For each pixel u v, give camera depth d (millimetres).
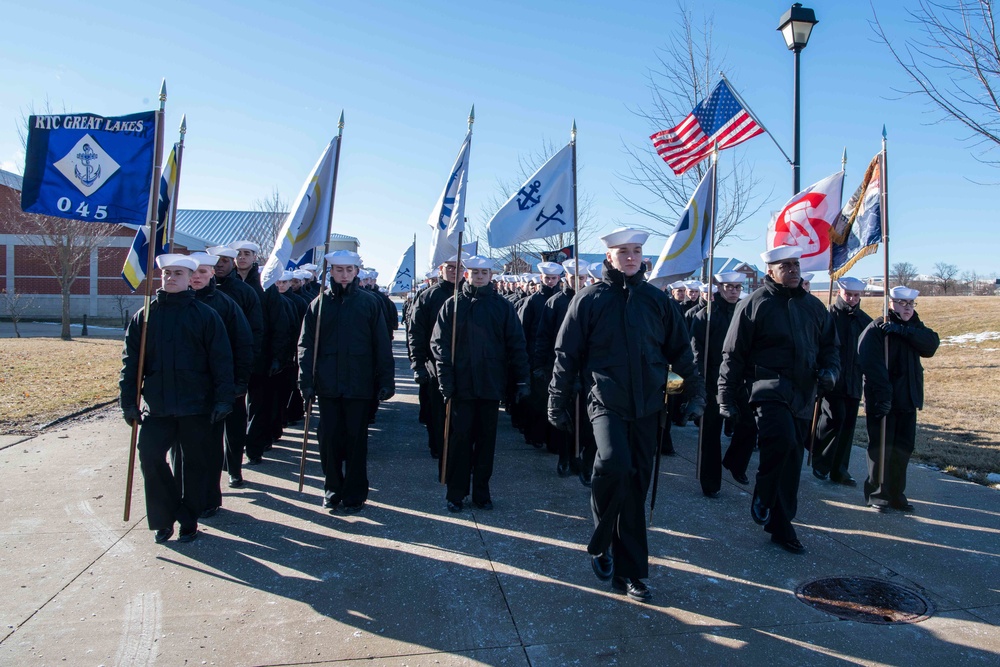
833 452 6402
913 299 5426
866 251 6133
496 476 6609
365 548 4711
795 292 4883
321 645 3455
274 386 7172
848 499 5902
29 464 6652
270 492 5957
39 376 12461
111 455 7008
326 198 6141
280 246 6125
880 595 4051
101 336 23578
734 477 6402
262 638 3516
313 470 6699
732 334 4992
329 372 5328
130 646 3420
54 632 3543
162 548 4668
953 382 12438
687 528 5168
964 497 5949
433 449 7344
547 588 4117
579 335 4031
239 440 6051
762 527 5195
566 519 5328
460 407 5441
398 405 10984
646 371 3955
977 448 7547
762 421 4805
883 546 4816
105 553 4570
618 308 3994
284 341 6758
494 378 5434
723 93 7582
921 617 3781
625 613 3814
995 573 4367
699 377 4125
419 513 5449
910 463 7094
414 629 3627
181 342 4680
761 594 4059
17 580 4145
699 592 4082
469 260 5551
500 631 3613
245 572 4305
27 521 5129
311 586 4121
